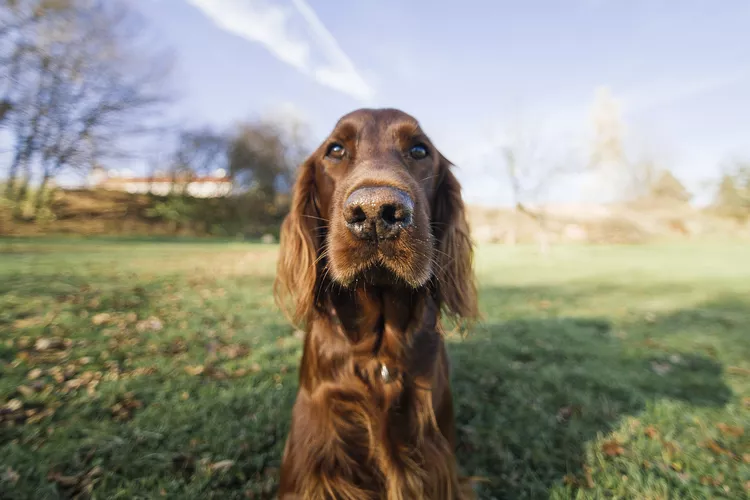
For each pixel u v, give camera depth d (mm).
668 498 402
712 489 415
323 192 398
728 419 562
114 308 1011
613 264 2902
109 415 519
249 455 458
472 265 442
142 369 659
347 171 371
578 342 927
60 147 4531
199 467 427
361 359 364
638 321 1148
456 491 385
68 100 4445
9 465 409
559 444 499
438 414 391
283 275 433
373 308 355
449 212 434
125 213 5480
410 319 367
